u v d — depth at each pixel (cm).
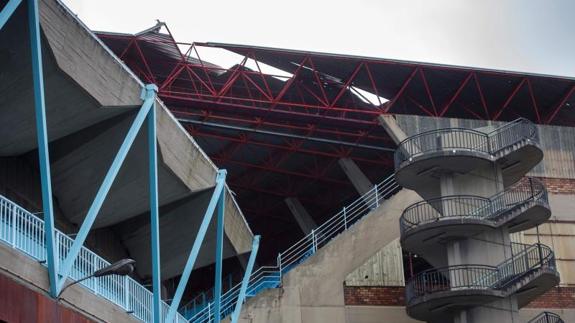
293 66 5906
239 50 5728
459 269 4147
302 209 7012
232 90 6216
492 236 4209
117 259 3906
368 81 6003
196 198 3712
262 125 6012
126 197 3491
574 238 5216
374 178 6712
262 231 7694
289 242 7769
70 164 3244
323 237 5688
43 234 2589
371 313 4759
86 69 2752
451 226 4150
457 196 4266
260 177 6850
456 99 6197
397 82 5969
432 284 4575
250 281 5294
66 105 2862
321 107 5722
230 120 5947
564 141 5472
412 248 4381
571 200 5316
